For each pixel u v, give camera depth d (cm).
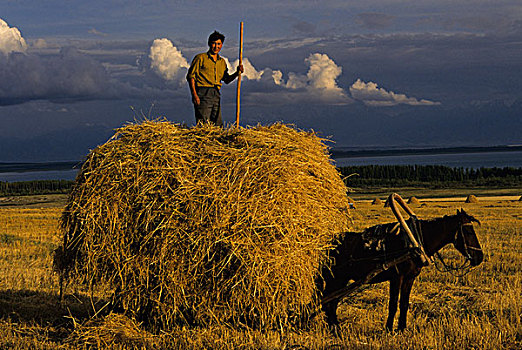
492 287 1206
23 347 749
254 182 763
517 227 2766
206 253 745
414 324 850
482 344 740
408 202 6800
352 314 941
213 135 825
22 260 1775
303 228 767
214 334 759
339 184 871
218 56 966
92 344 746
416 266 803
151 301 785
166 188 773
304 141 845
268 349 704
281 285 749
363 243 817
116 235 784
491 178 13625
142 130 832
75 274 848
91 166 826
